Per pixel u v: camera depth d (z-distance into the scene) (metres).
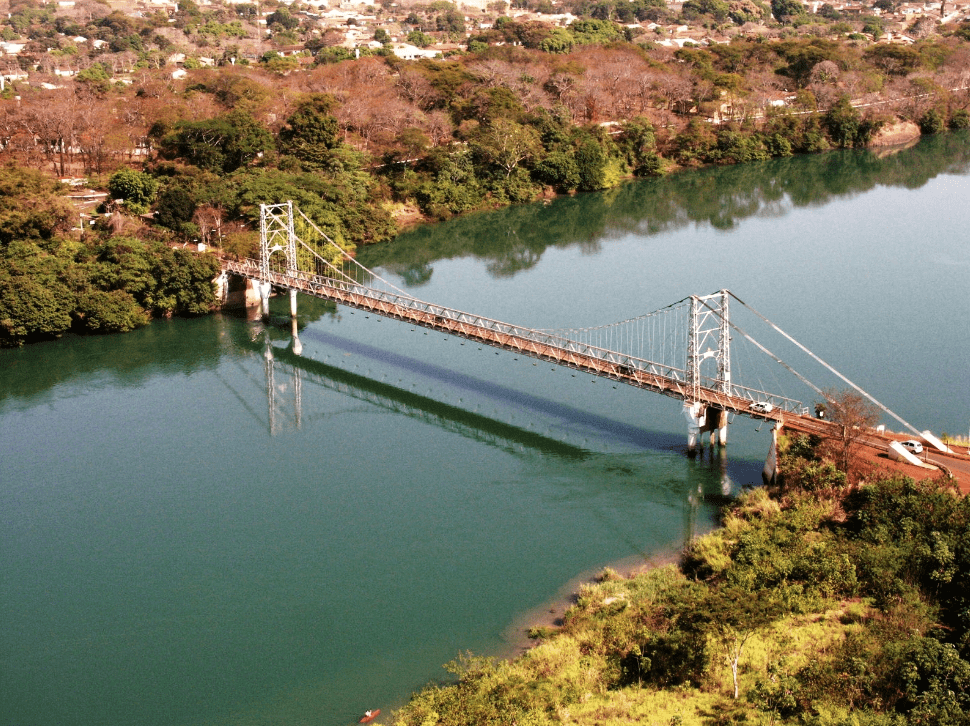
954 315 150.88
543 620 80.50
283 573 89.19
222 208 181.50
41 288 148.12
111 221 172.38
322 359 142.88
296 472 109.19
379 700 72.19
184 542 95.19
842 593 77.50
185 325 157.00
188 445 116.31
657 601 79.00
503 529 95.38
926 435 99.19
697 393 106.69
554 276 180.12
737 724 64.56
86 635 81.50
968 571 76.94
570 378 133.12
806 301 159.75
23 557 93.19
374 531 96.06
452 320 130.00
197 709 72.12
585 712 66.62
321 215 185.25
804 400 119.50
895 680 67.06
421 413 124.00
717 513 96.75
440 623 80.75
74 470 110.19
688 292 166.88
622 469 106.50
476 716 65.50
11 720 71.62
